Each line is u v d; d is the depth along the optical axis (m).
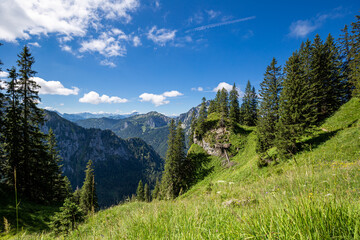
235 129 53.97
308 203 1.59
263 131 32.59
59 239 5.23
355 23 25.61
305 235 1.29
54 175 24.64
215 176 42.59
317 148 18.56
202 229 1.96
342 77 30.36
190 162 50.78
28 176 17.86
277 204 2.00
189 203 4.09
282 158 22.33
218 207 3.10
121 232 2.65
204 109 60.62
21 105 18.22
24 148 18.09
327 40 33.97
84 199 33.03
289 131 21.80
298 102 22.14
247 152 45.19
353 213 1.49
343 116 23.27
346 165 7.52
